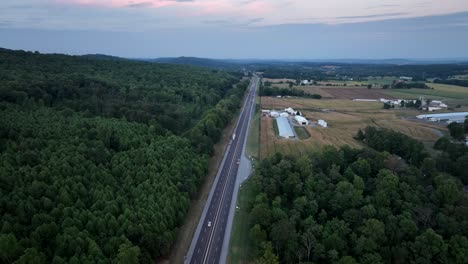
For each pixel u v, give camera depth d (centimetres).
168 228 10062
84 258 7850
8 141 11600
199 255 9681
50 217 8775
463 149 16588
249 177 15388
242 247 10156
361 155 14562
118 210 9856
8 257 7525
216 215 11956
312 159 14562
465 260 8900
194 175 13212
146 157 13050
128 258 8069
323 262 9575
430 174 13662
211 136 19438
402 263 9294
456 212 10531
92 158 11956
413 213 10700
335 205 11256
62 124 14225
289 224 9881
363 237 9519
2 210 8712
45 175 10138
